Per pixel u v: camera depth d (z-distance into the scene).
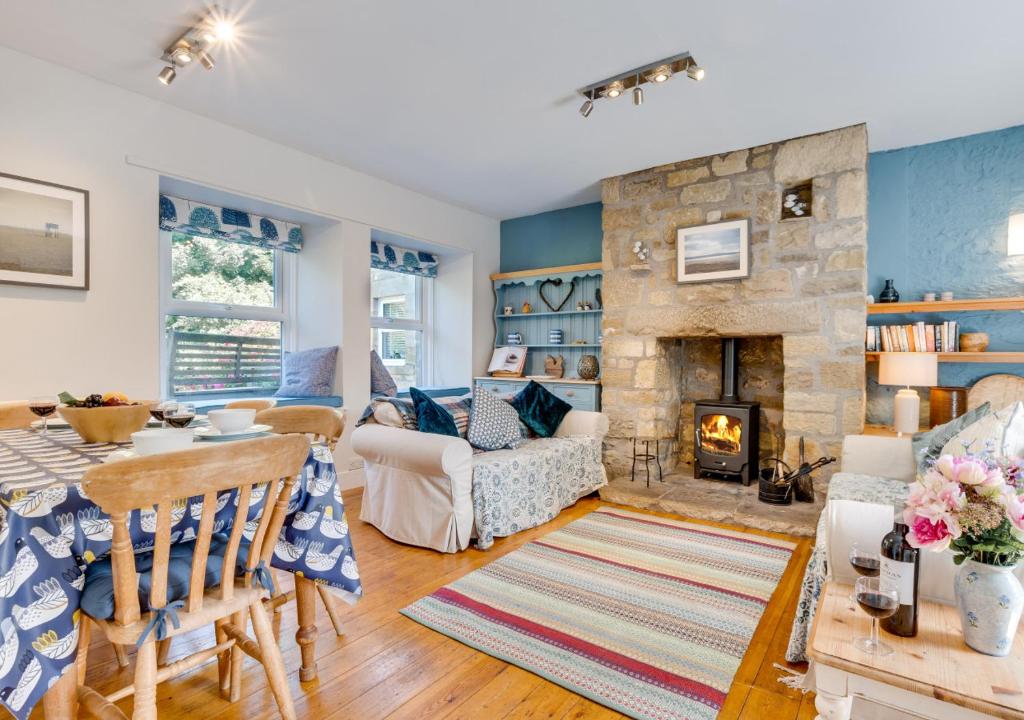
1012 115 3.22
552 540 3.10
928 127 3.40
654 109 3.16
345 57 2.61
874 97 3.00
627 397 4.35
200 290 3.82
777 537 3.15
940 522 1.10
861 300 3.40
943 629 1.19
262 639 1.45
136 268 3.00
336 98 3.04
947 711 0.98
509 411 3.74
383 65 2.68
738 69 2.70
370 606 2.27
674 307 4.12
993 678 1.00
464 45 2.50
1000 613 1.07
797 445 3.60
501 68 2.71
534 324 5.61
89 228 2.81
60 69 2.71
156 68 2.74
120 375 2.93
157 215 3.08
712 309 3.94
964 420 2.48
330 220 4.12
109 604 1.22
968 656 1.08
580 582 2.51
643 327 4.27
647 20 2.30
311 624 1.76
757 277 3.76
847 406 3.44
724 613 2.21
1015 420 2.11
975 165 3.50
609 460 4.46
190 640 2.03
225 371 3.96
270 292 4.27
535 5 2.20
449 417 3.37
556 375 5.23
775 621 2.15
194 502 1.38
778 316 3.68
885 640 1.14
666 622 2.14
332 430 2.07
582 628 2.09
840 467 3.44
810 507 3.47
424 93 2.98
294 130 3.48
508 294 5.81
